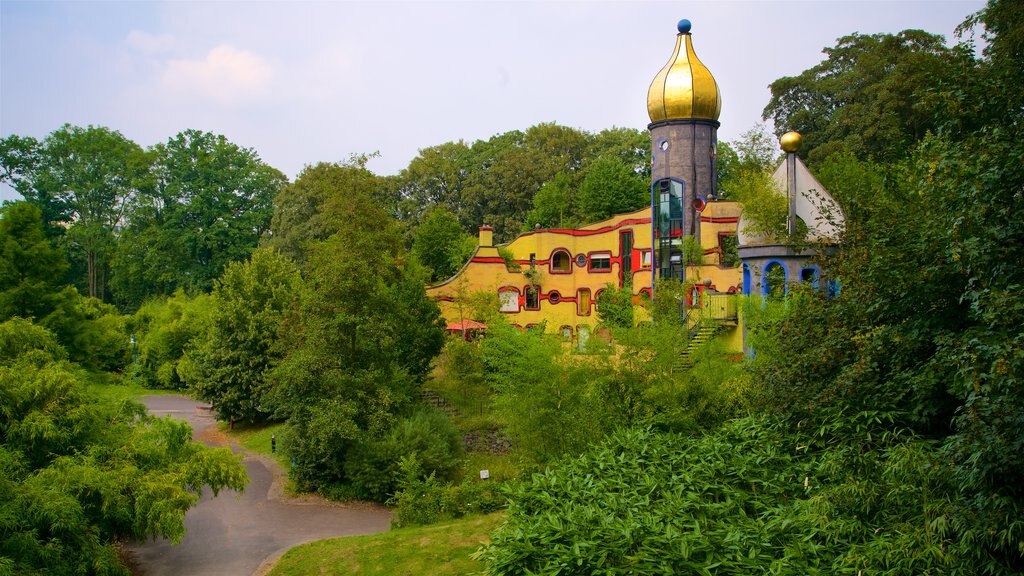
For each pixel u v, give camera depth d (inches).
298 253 2320.4
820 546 350.9
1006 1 451.5
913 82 469.4
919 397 403.5
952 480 335.9
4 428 679.7
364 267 1105.4
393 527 908.0
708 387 750.5
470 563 655.8
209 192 2874.0
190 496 725.9
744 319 908.6
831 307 492.7
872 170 1241.4
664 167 1603.1
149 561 835.4
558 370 924.0
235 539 914.1
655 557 339.9
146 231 2871.6
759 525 375.2
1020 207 353.1
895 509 367.9
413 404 1257.4
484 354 1315.2
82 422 713.6
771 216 1093.1
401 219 2615.7
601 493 434.3
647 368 819.4
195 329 2044.8
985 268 359.9
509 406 979.3
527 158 2539.4
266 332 1537.9
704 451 490.3
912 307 428.8
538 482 459.5
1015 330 332.5
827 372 475.8
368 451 1095.0
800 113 1908.2
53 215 2992.1
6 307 1302.9
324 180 1184.8
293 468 1176.8
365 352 1141.7
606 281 1839.3
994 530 311.1
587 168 2496.3
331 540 829.8
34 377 716.0
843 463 397.4
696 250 1494.8
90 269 3019.2
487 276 1868.8
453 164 2709.2
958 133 422.6
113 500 669.9
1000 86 402.3
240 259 2886.3
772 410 497.0
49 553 571.8
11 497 579.5
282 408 1183.6
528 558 359.3
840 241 528.4
